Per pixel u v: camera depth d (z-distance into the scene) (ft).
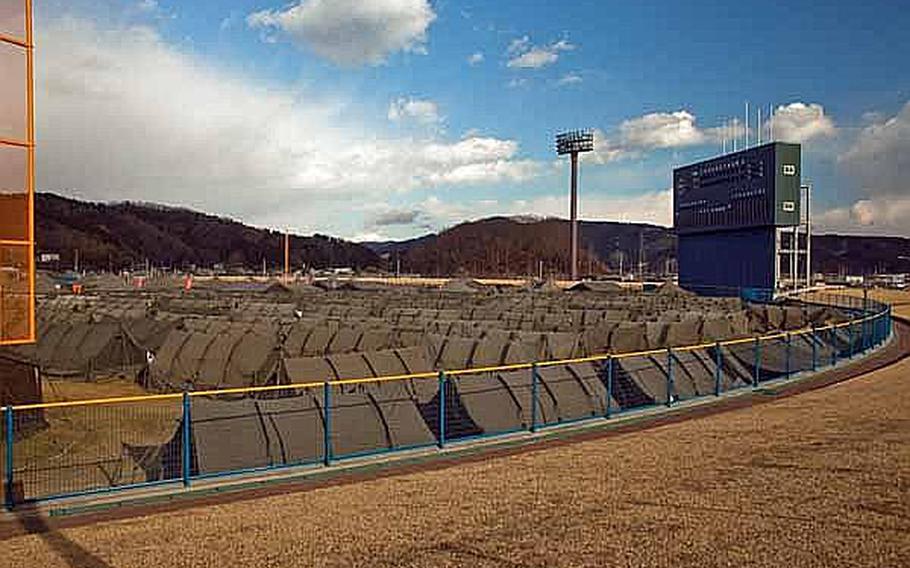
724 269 209.26
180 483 36.04
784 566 24.17
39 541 28.19
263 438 40.70
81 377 83.87
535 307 144.77
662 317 111.75
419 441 44.19
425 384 58.08
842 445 42.24
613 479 36.06
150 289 244.42
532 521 29.60
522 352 75.36
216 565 25.43
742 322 106.22
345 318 118.01
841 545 25.96
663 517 29.60
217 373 76.18
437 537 27.89
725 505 31.01
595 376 55.83
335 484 36.55
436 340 80.43
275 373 70.38
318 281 315.99
